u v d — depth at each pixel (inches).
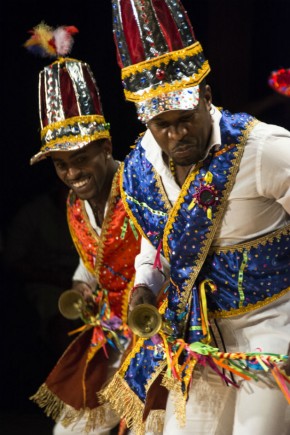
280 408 288.4
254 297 293.1
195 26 609.3
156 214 306.2
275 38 605.9
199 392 306.8
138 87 279.6
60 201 547.2
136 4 281.3
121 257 358.3
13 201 628.4
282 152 278.1
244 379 292.7
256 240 289.7
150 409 320.5
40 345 558.3
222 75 601.3
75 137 342.6
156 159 304.5
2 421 537.6
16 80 628.1
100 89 611.2
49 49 350.0
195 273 297.3
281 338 290.0
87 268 375.9
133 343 352.8
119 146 603.5
